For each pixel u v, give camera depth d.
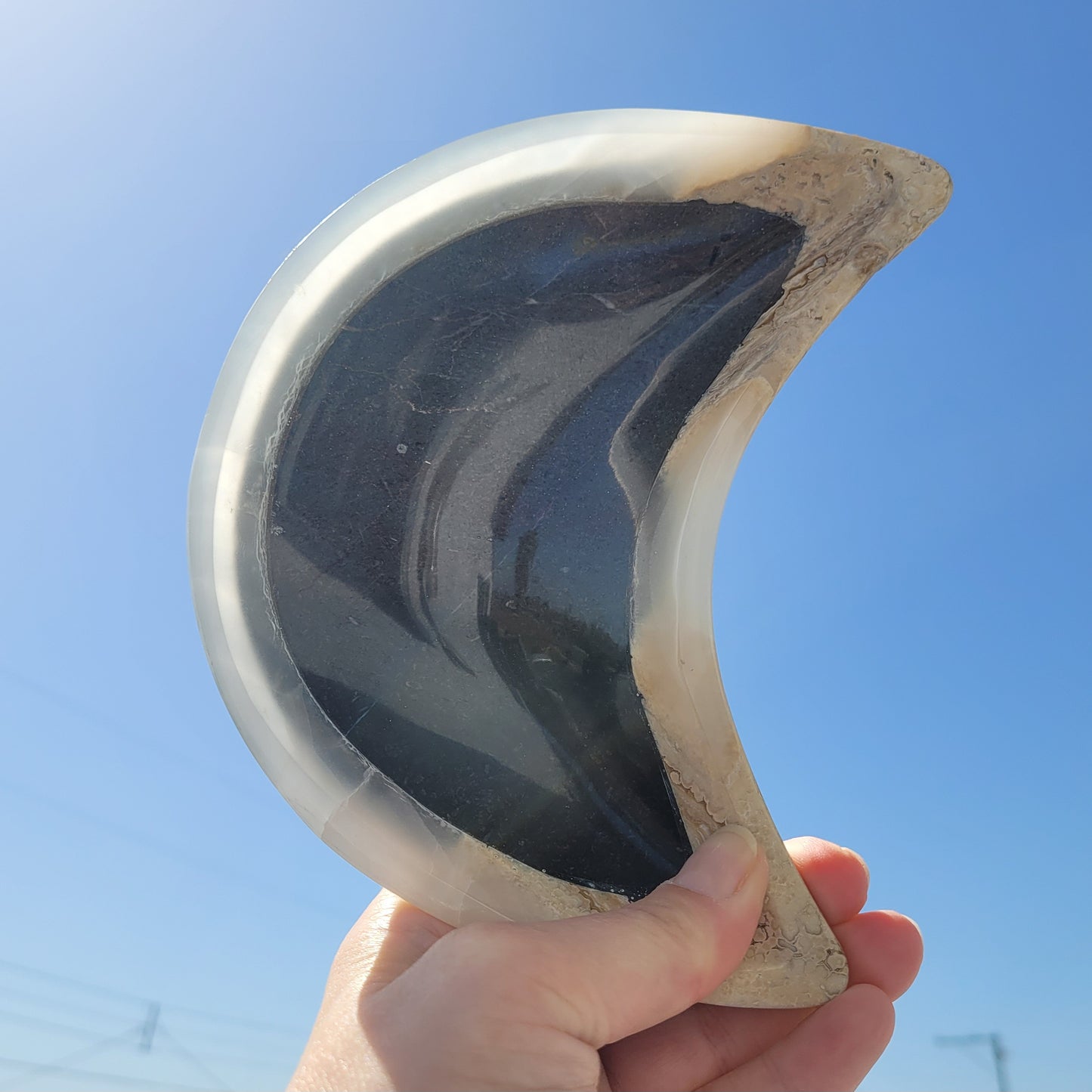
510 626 0.22
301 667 0.22
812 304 0.22
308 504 0.22
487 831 0.22
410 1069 0.19
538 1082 0.18
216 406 0.21
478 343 0.21
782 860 0.23
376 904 0.25
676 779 0.23
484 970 0.19
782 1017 0.23
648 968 0.20
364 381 0.21
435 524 0.22
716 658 0.23
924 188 0.21
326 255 0.21
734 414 0.23
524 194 0.21
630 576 0.23
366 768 0.22
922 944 0.24
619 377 0.22
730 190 0.21
